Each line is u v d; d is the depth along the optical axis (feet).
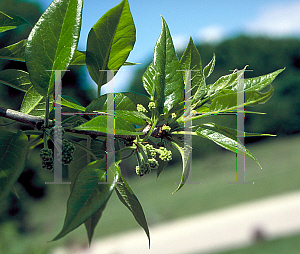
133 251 12.87
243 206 17.17
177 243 13.06
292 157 24.90
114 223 17.65
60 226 12.12
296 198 16.65
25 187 11.26
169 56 1.18
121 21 1.24
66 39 1.12
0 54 1.37
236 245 11.57
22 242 10.27
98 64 1.26
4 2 11.80
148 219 18.04
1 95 9.29
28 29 11.55
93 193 0.95
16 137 1.02
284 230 12.09
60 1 1.13
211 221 15.53
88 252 12.40
